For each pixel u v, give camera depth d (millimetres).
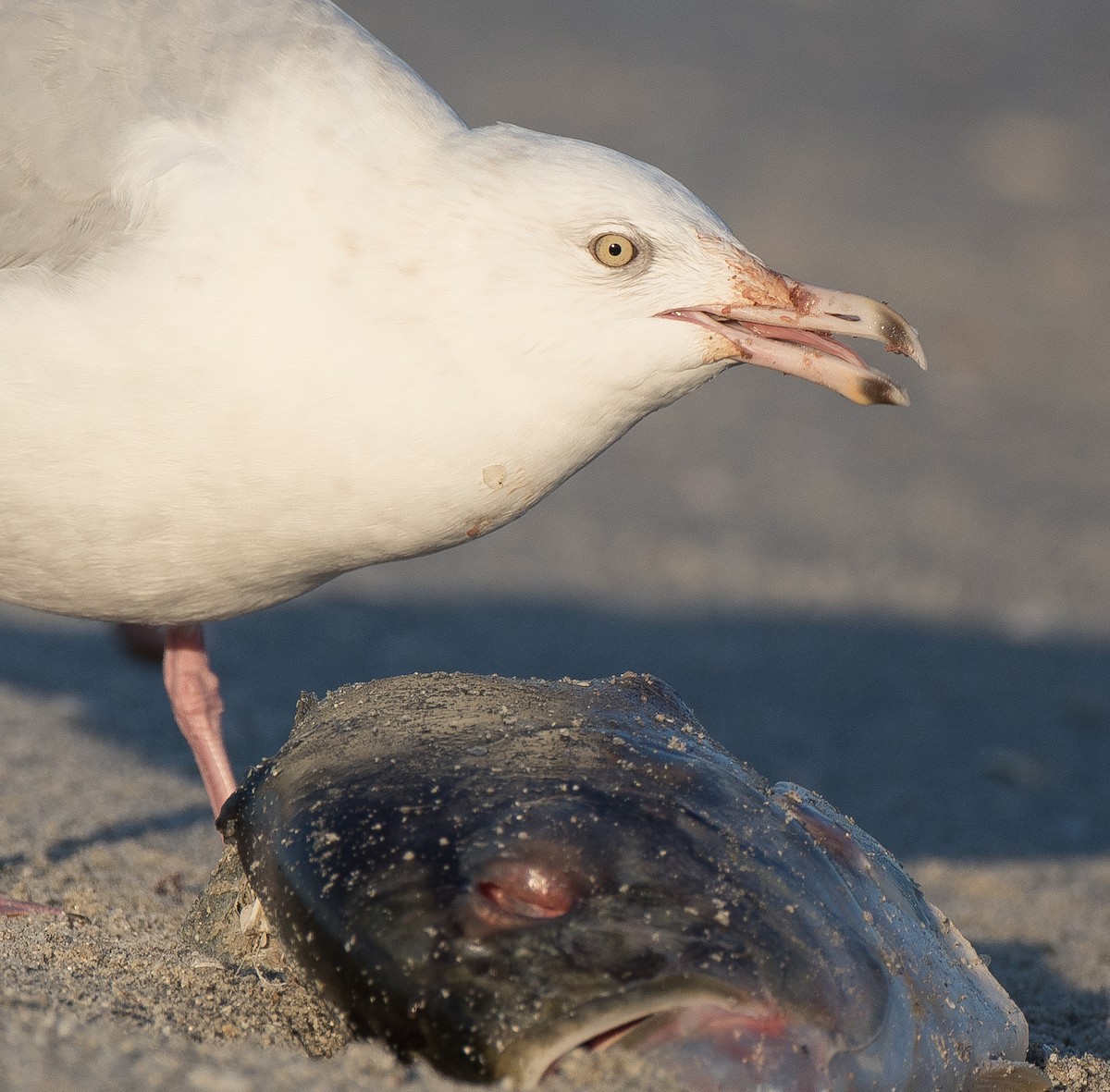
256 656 14672
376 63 7332
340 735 6305
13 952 6703
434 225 7027
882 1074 5473
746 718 14203
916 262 28047
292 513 7117
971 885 10695
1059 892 10656
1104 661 16406
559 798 5695
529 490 7281
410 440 6969
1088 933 9734
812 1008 5324
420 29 37719
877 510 20016
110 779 10789
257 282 6891
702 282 7199
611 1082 5035
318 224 6973
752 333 7281
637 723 6348
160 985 6336
